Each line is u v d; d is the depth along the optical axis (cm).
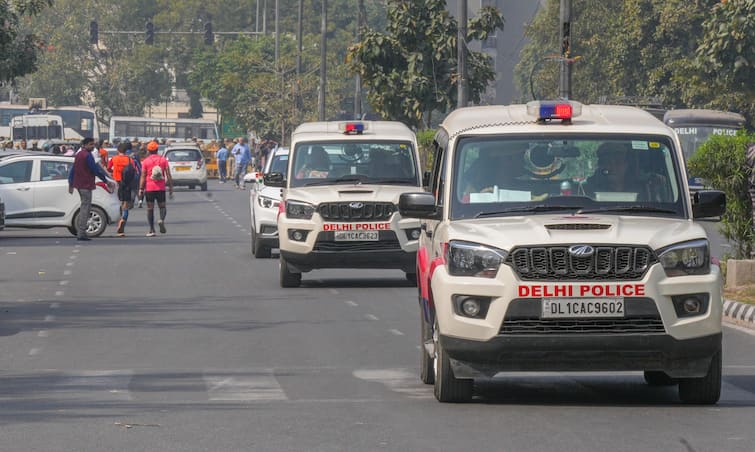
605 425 1387
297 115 12306
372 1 18488
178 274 3338
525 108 1705
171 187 4891
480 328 1458
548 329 1449
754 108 8362
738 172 2906
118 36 18050
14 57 6212
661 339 1451
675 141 1614
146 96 17925
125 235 4866
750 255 2970
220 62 14775
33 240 4631
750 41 6169
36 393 1614
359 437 1320
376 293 2894
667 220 1535
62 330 2267
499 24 6175
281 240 2994
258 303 2691
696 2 9194
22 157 4809
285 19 17912
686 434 1333
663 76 9431
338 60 16638
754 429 1362
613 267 1453
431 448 1263
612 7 10800
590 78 10762
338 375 1772
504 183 1588
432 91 6134
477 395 1606
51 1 6016
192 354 1978
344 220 2967
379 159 3106
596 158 1599
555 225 1484
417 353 1991
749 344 2127
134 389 1648
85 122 13938
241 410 1487
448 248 1503
